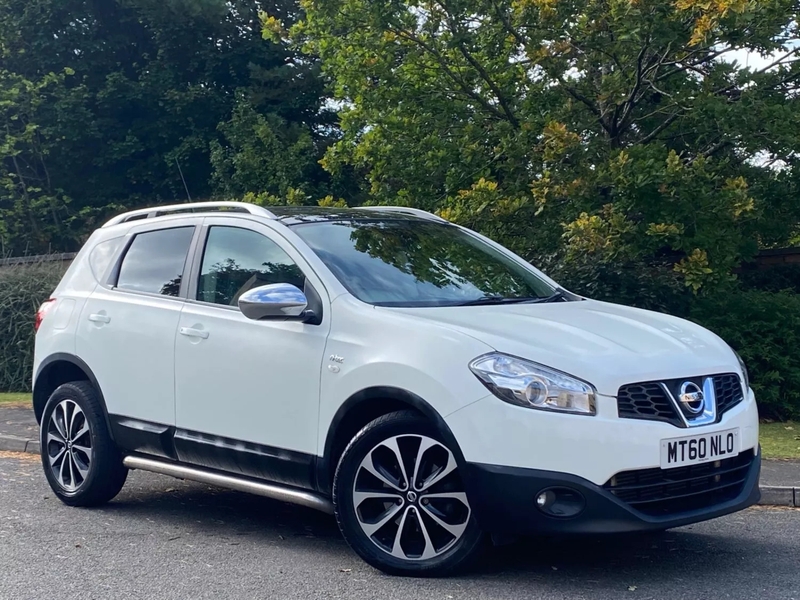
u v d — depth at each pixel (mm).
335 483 5066
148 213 6879
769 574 5105
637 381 4602
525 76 12461
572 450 4438
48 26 24219
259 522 6406
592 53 11758
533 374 4551
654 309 10852
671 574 5086
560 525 4461
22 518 6535
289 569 5223
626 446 4465
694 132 11789
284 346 5395
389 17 12156
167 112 24234
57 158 24516
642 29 10305
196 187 24719
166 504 6969
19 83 23375
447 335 4824
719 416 4867
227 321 5754
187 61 24625
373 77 13234
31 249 24312
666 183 9945
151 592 4875
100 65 24734
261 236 5918
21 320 14555
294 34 13539
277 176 21078
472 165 12320
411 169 12633
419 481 4863
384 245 5988
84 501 6734
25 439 9367
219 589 4898
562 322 5152
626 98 11336
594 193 10648
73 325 6793
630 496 4535
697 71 11656
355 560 5375
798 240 15117
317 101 24375
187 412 5914
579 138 10906
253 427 5527
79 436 6750
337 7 12594
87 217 24547
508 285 6051
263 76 23734
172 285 6281
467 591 4738
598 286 10859
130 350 6312
